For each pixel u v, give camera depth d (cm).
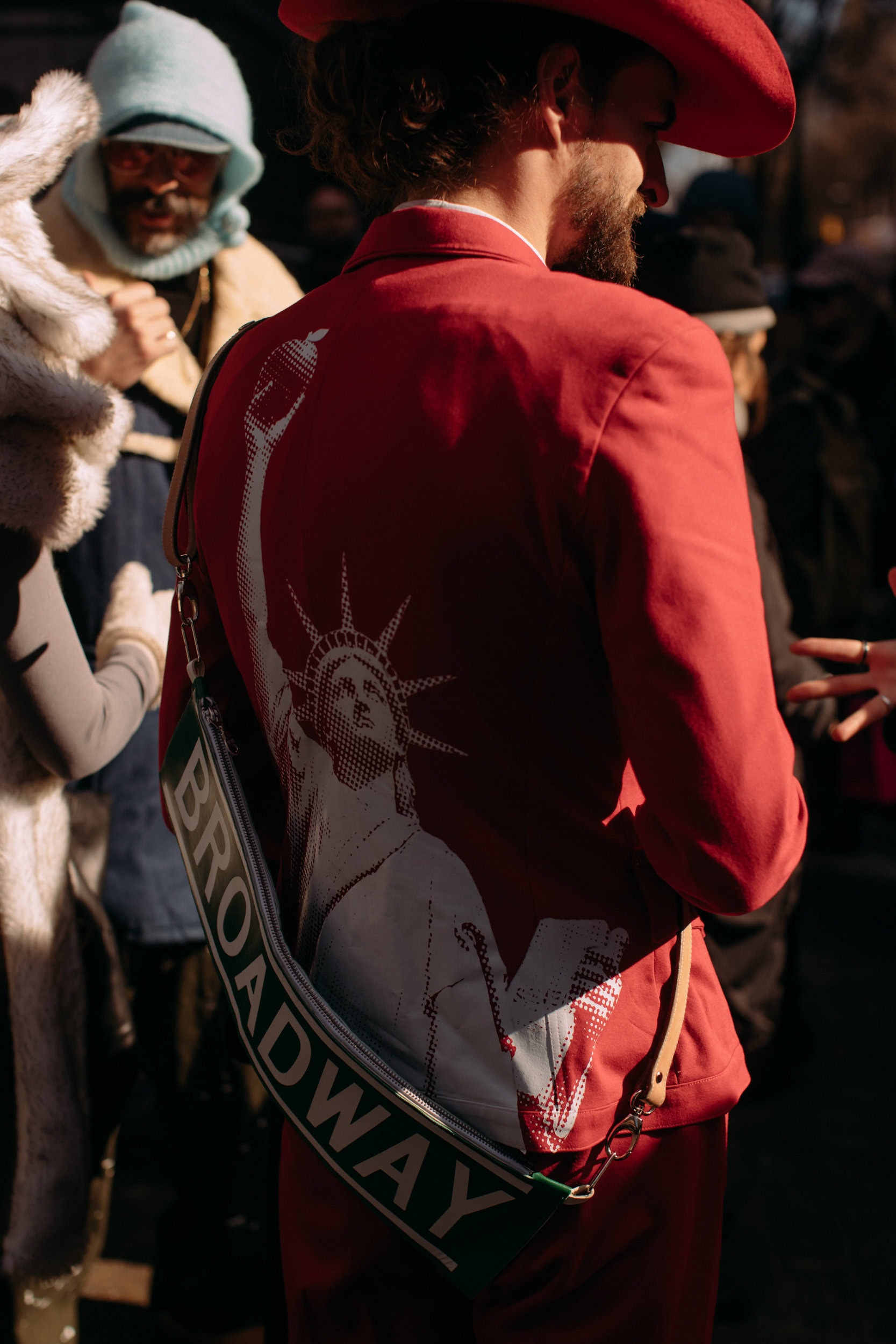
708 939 209
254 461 102
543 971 95
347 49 103
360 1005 99
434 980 96
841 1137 294
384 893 97
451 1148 94
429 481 89
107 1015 156
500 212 99
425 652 91
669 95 104
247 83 454
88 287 137
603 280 107
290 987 99
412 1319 105
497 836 94
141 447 187
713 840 88
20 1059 147
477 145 98
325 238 457
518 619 89
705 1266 107
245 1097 195
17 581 129
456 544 89
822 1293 240
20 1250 149
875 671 131
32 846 144
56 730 134
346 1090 97
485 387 88
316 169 113
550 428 86
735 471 89
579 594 88
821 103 1620
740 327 229
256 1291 199
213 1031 194
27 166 129
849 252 453
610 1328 101
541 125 98
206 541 108
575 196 101
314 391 98
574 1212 98
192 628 114
